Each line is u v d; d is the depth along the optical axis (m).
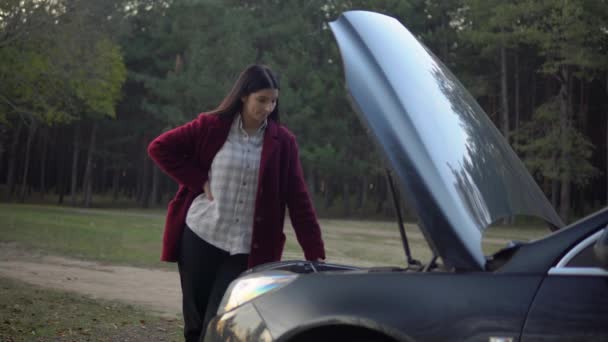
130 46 63.44
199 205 3.62
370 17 2.55
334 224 36.53
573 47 41.03
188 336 3.62
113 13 38.25
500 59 51.06
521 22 45.66
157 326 6.17
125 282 9.73
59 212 33.66
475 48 50.81
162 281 10.08
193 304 3.61
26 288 8.05
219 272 3.60
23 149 78.38
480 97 56.47
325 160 54.47
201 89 53.81
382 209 63.59
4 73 33.59
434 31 56.56
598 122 56.34
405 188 1.96
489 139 2.42
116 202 77.56
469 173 2.11
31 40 32.56
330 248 18.09
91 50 34.91
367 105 2.11
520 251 1.91
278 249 3.66
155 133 66.00
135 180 87.94
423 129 2.09
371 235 24.92
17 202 67.00
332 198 70.31
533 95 52.75
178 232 3.64
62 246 14.92
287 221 33.84
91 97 38.72
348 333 2.07
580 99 54.97
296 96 54.88
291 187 3.69
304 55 58.12
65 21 32.94
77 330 5.65
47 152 80.81
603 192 56.34
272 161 3.60
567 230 1.88
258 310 2.23
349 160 57.03
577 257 1.83
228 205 3.57
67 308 6.76
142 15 64.75
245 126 3.62
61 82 34.88
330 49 58.34
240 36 56.88
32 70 33.28
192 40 58.91
